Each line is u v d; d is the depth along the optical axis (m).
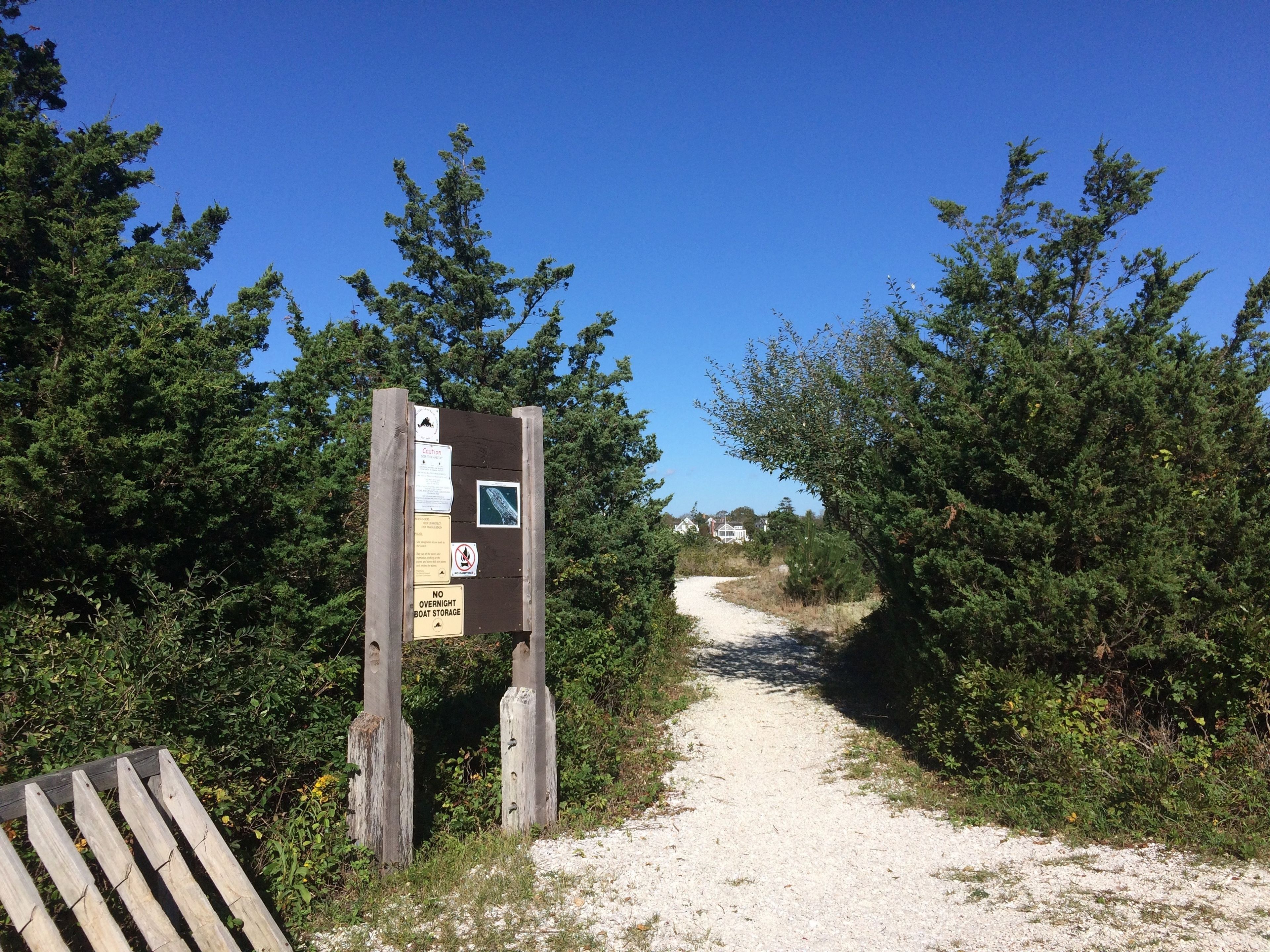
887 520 7.59
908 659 7.87
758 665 13.46
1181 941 3.76
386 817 4.59
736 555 34.75
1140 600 5.92
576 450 9.05
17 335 5.26
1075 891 4.39
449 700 6.48
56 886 3.01
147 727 3.89
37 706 3.75
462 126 9.34
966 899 4.38
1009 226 10.27
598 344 9.97
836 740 8.48
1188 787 5.23
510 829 5.39
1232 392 6.72
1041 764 5.79
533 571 5.56
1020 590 6.08
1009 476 6.77
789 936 3.99
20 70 8.46
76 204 6.84
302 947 3.81
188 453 5.07
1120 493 6.36
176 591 4.81
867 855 5.12
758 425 11.73
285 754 4.56
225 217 9.47
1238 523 5.99
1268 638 5.46
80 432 4.38
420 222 9.32
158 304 6.33
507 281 9.54
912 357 8.84
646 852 5.18
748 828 5.76
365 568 6.10
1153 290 8.54
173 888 3.09
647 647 10.52
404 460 4.85
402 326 8.79
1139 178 9.55
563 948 3.86
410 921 4.06
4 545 4.62
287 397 6.57
